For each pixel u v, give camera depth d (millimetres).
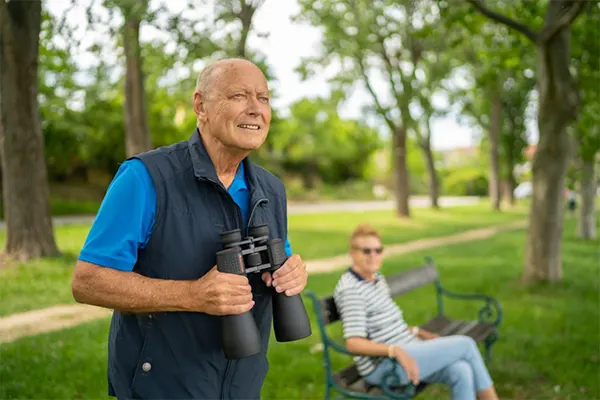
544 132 8617
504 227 22531
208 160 1761
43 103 18250
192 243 1711
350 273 3643
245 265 1723
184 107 17453
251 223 1815
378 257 3607
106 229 1632
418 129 29484
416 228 21453
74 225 19062
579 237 16500
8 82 10609
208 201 1748
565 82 8250
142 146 12523
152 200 1680
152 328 1718
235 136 1703
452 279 9664
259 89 1738
